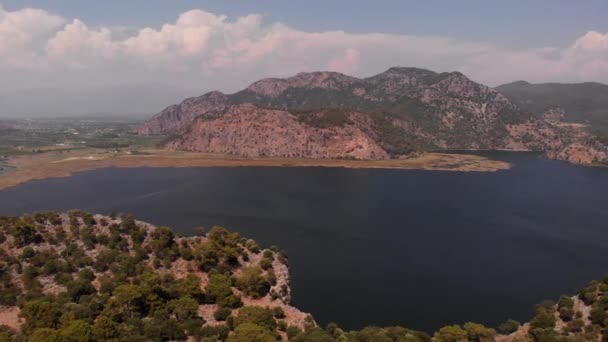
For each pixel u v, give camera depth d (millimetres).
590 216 171125
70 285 75938
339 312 87000
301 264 112500
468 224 156500
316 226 149250
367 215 167000
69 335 55000
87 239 93562
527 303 92812
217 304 79250
